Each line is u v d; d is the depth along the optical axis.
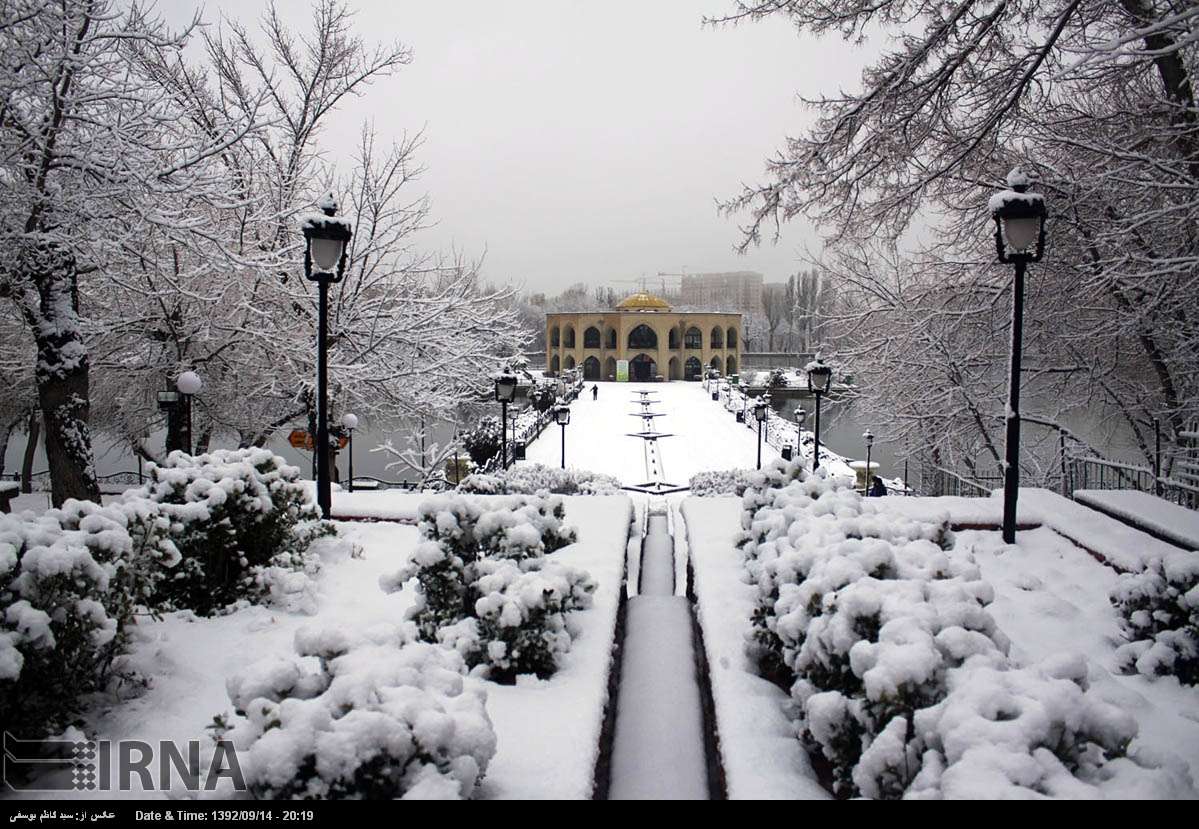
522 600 3.97
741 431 38.81
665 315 78.88
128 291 13.61
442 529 4.59
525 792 2.85
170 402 11.80
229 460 6.11
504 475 11.25
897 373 16.22
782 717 3.52
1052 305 13.15
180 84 14.88
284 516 6.02
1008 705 2.27
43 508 13.73
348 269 15.19
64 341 10.60
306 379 14.45
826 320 18.11
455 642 4.01
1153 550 6.16
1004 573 6.23
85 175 9.98
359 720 2.36
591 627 4.62
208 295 13.56
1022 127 11.53
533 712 3.55
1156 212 8.99
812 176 10.73
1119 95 11.41
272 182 15.55
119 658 4.06
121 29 10.21
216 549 5.27
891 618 2.85
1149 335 11.95
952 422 16.06
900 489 19.64
